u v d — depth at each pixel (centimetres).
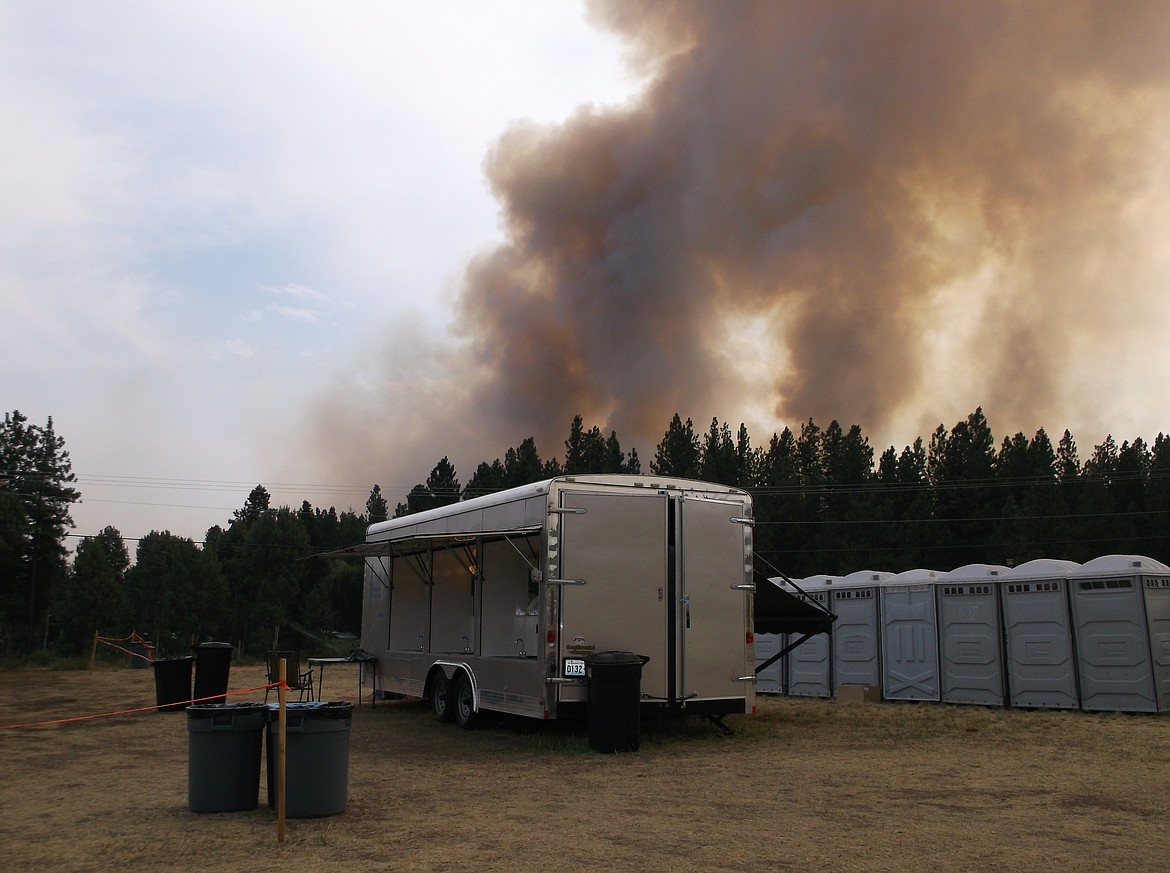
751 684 1183
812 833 642
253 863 573
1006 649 1572
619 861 571
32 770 942
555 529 1098
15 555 3919
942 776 873
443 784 850
